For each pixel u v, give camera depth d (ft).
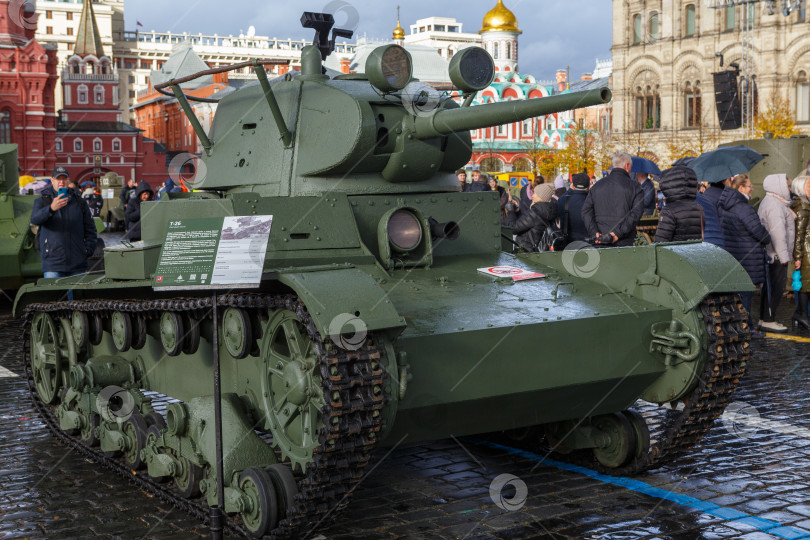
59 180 36.42
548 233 34.30
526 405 19.01
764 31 179.32
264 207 20.26
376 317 15.75
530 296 19.81
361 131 21.39
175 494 19.61
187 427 19.15
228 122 25.35
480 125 20.90
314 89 22.93
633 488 20.39
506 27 243.40
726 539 17.31
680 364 19.65
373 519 18.58
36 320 27.50
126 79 418.10
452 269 21.58
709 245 20.59
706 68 189.78
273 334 17.90
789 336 39.86
